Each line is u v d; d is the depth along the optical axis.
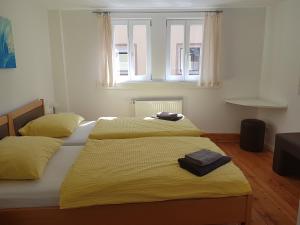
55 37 3.85
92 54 3.98
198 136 2.69
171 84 4.07
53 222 1.66
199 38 4.05
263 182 2.79
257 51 4.02
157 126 2.88
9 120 2.40
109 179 1.67
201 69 3.94
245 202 1.74
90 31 3.90
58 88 4.01
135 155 2.07
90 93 4.12
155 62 4.07
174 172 1.76
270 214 2.22
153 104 4.01
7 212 1.61
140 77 4.16
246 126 3.75
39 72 3.41
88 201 1.61
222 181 1.70
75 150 2.31
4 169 1.71
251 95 4.18
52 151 2.12
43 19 3.59
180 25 4.00
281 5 3.50
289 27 3.31
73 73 4.04
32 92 3.17
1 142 1.97
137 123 3.02
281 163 2.91
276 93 3.65
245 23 3.91
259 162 3.36
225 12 3.87
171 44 4.07
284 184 2.75
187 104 4.18
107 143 2.37
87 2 3.43
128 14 3.88
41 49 3.50
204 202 1.71
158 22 3.92
